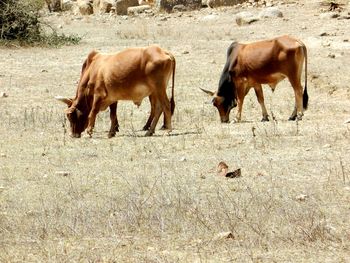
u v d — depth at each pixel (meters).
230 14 43.69
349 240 9.52
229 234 9.69
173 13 46.62
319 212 10.82
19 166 14.57
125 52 17.91
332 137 16.59
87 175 13.71
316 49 31.36
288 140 16.36
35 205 11.76
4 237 9.96
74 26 43.34
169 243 9.62
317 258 8.93
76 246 9.56
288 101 23.05
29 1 34.47
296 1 45.44
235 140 16.62
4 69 28.48
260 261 8.86
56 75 27.53
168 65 17.69
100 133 18.77
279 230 9.98
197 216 10.58
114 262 8.92
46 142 17.17
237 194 12.08
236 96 20.19
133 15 47.38
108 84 17.88
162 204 11.41
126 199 11.72
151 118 18.47
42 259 9.06
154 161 14.77
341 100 23.08
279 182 12.80
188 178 13.24
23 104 22.84
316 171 13.55
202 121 20.16
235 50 20.20
